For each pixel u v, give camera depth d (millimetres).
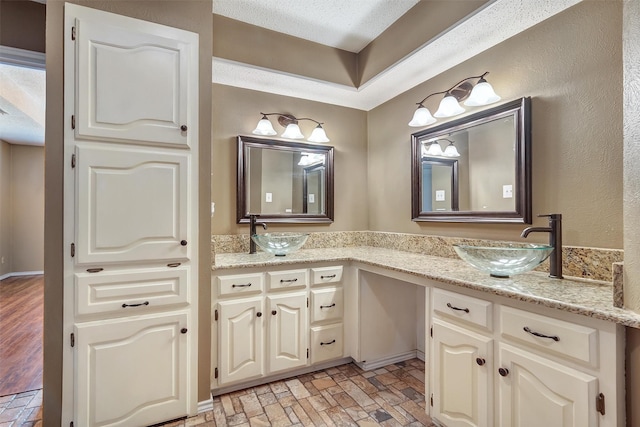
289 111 2670
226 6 2078
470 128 2021
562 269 1522
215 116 2400
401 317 2375
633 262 1008
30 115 3701
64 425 1477
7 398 1896
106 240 1534
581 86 1495
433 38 1876
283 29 2314
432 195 2287
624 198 1045
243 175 2469
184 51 1707
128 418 1581
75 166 1485
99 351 1529
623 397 992
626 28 1066
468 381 1424
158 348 1646
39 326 3094
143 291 1611
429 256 2244
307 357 2129
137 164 1597
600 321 1023
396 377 2139
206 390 1777
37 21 1881
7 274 5328
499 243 1844
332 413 1745
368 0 2016
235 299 1918
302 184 2699
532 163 1694
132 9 1601
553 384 1127
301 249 2658
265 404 1829
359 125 2973
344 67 2562
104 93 1529
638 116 1019
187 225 1710
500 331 1312
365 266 2139
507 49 1829
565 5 1534
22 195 5516
